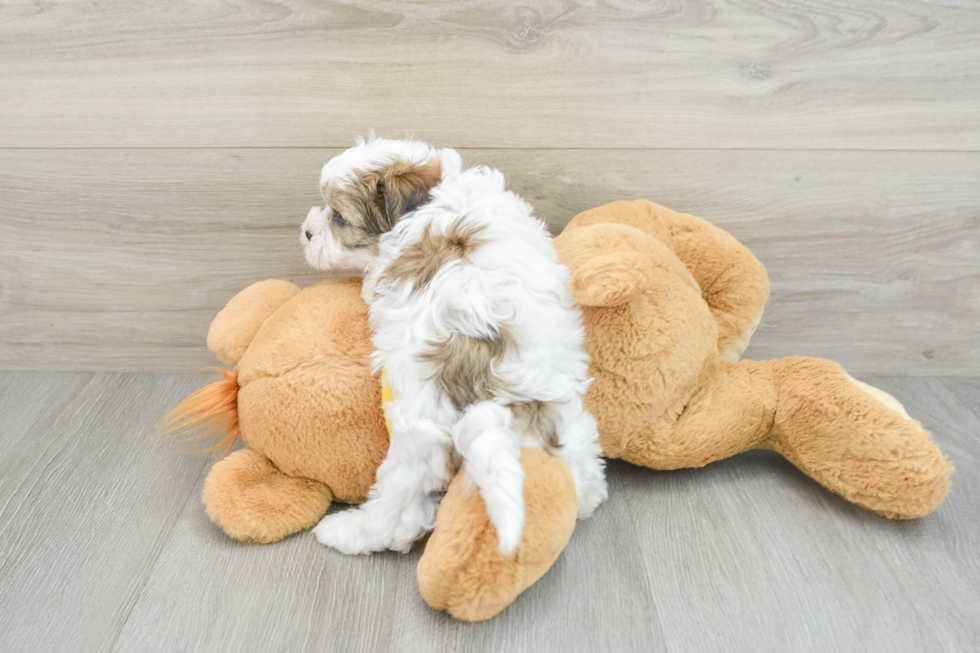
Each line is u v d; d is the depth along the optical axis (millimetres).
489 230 1157
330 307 1259
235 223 1617
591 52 1421
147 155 1542
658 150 1521
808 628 1082
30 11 1402
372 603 1132
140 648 1059
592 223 1439
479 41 1408
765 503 1352
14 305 1731
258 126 1507
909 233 1604
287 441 1239
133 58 1444
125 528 1304
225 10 1392
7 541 1270
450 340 1082
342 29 1401
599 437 1320
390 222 1207
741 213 1591
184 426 1587
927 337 1729
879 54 1421
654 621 1091
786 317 1713
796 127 1494
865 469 1269
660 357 1239
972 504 1343
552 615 1104
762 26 1396
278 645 1059
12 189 1584
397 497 1154
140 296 1718
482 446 964
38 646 1065
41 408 1673
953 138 1499
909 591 1150
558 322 1140
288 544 1254
